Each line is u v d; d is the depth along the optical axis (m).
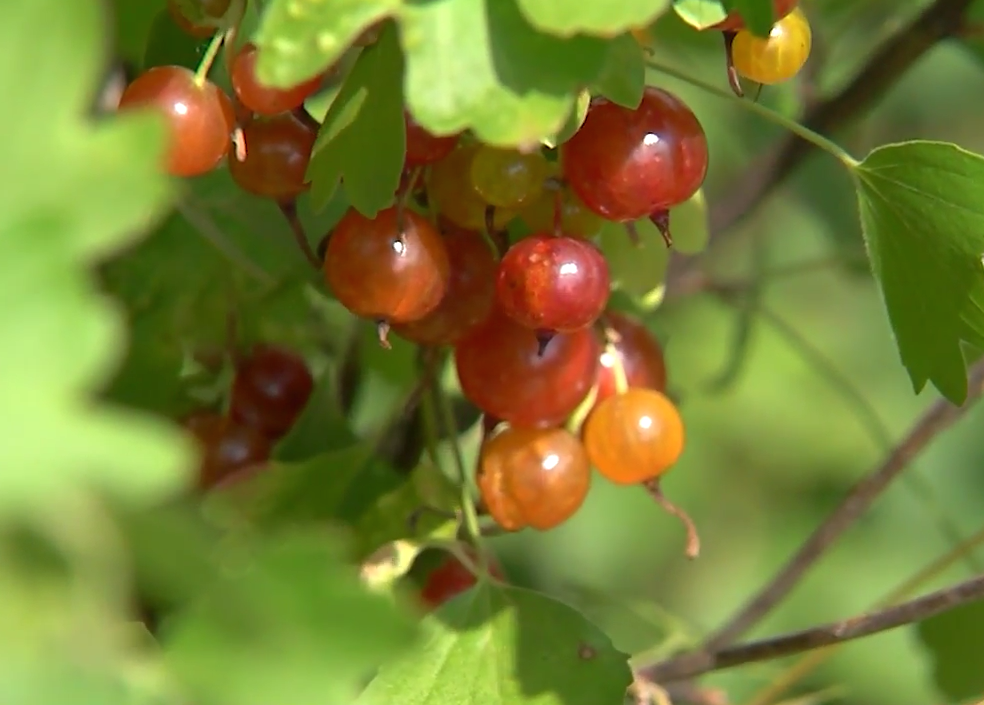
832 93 0.38
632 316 0.34
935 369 0.32
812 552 0.37
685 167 0.31
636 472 0.32
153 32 0.32
